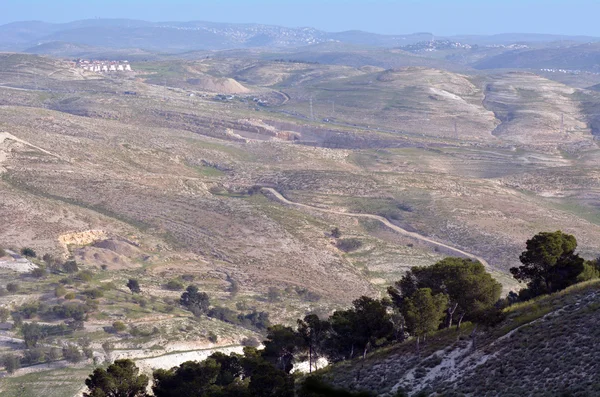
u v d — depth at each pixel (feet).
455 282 176.14
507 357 147.13
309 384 157.99
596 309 150.92
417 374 157.89
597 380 123.44
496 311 168.14
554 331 148.46
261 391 153.89
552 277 199.82
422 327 172.14
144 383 176.24
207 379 175.01
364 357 182.19
